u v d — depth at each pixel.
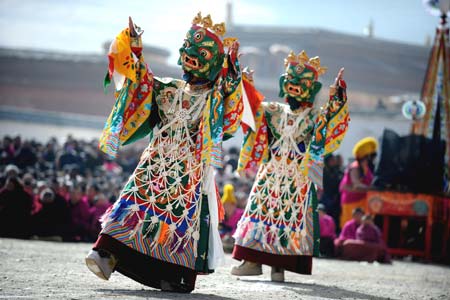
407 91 60.25
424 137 20.72
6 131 46.25
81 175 26.05
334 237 19.88
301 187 11.73
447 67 21.22
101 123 48.97
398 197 20.64
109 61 9.09
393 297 10.66
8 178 20.50
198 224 9.33
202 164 9.45
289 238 11.61
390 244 21.02
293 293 10.06
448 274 16.55
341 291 10.90
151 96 9.36
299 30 60.34
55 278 9.92
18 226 20.36
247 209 11.80
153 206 9.15
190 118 9.48
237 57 9.62
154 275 9.12
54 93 56.34
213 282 10.93
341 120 11.74
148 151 9.38
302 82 11.70
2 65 56.72
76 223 20.70
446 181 20.89
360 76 59.72
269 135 11.80
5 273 10.13
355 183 20.98
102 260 8.84
